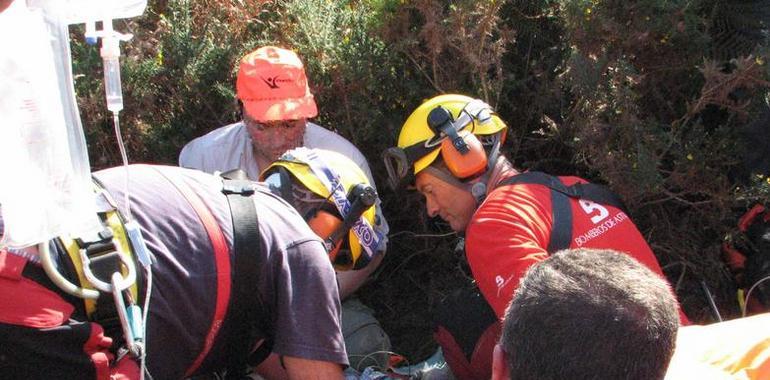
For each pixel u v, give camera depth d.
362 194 2.46
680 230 3.28
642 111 3.39
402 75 3.49
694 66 3.26
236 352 1.89
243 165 3.23
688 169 3.09
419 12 3.36
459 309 2.56
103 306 1.61
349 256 2.51
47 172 1.51
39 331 1.53
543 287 1.32
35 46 1.48
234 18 3.71
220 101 3.66
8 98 1.46
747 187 3.08
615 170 3.02
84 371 1.58
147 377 1.68
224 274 1.74
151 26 3.81
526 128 3.62
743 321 1.72
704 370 1.58
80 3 1.56
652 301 1.29
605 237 2.30
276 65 3.00
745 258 3.06
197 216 1.76
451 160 2.44
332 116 3.59
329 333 1.84
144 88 3.54
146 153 3.59
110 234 1.62
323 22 3.52
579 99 3.25
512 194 2.32
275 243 1.82
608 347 1.25
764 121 3.01
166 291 1.69
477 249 2.28
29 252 1.56
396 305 3.62
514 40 3.29
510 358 1.33
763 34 3.22
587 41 3.19
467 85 3.42
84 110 3.38
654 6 3.11
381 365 2.95
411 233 3.59
